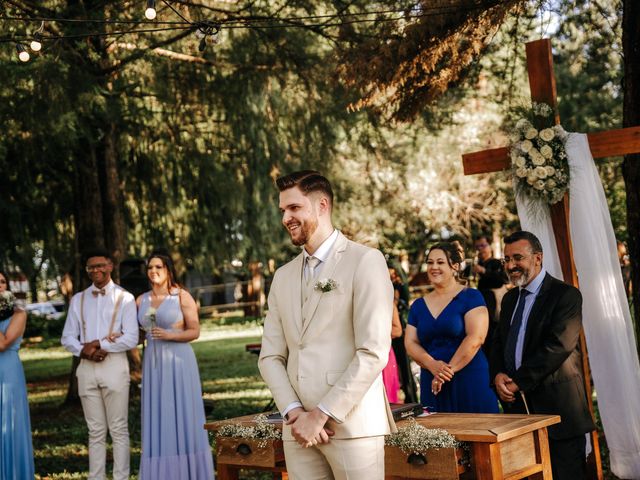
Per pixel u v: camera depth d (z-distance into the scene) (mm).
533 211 6051
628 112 6359
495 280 7262
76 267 12867
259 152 12391
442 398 5586
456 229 24469
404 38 7133
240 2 9984
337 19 9305
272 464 4316
